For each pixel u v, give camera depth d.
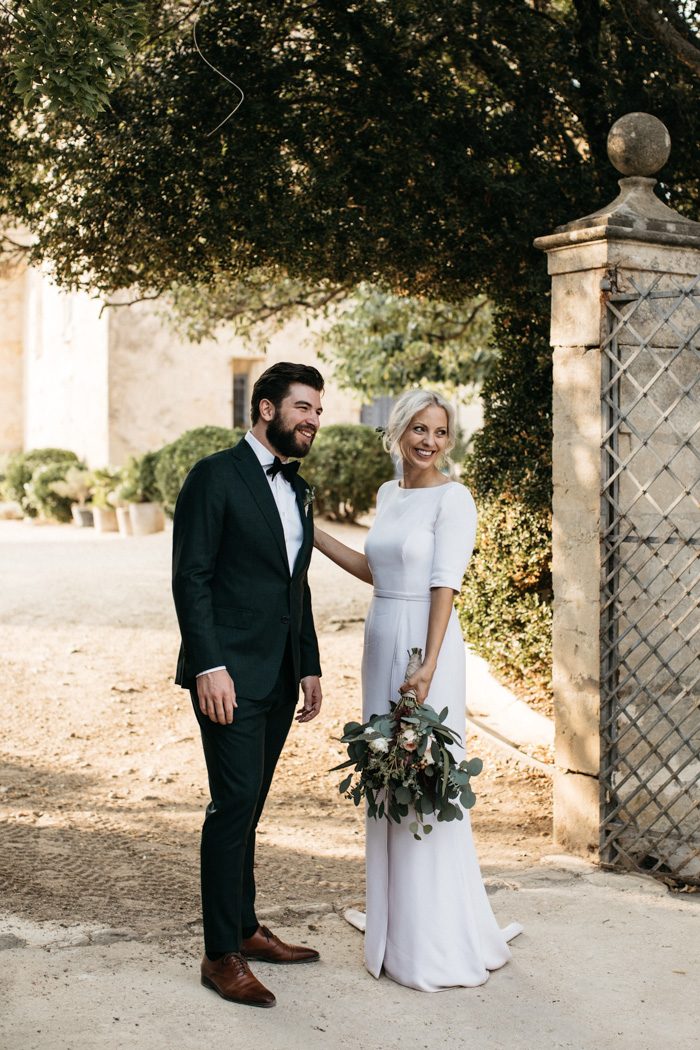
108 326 20.12
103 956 3.48
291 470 3.48
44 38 4.09
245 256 6.56
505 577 7.36
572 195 6.27
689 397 4.30
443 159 6.14
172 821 5.38
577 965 3.52
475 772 3.45
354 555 3.87
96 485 19.69
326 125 6.21
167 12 6.26
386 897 3.48
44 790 5.84
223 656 3.28
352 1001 3.26
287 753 6.65
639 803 4.62
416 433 3.58
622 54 6.24
